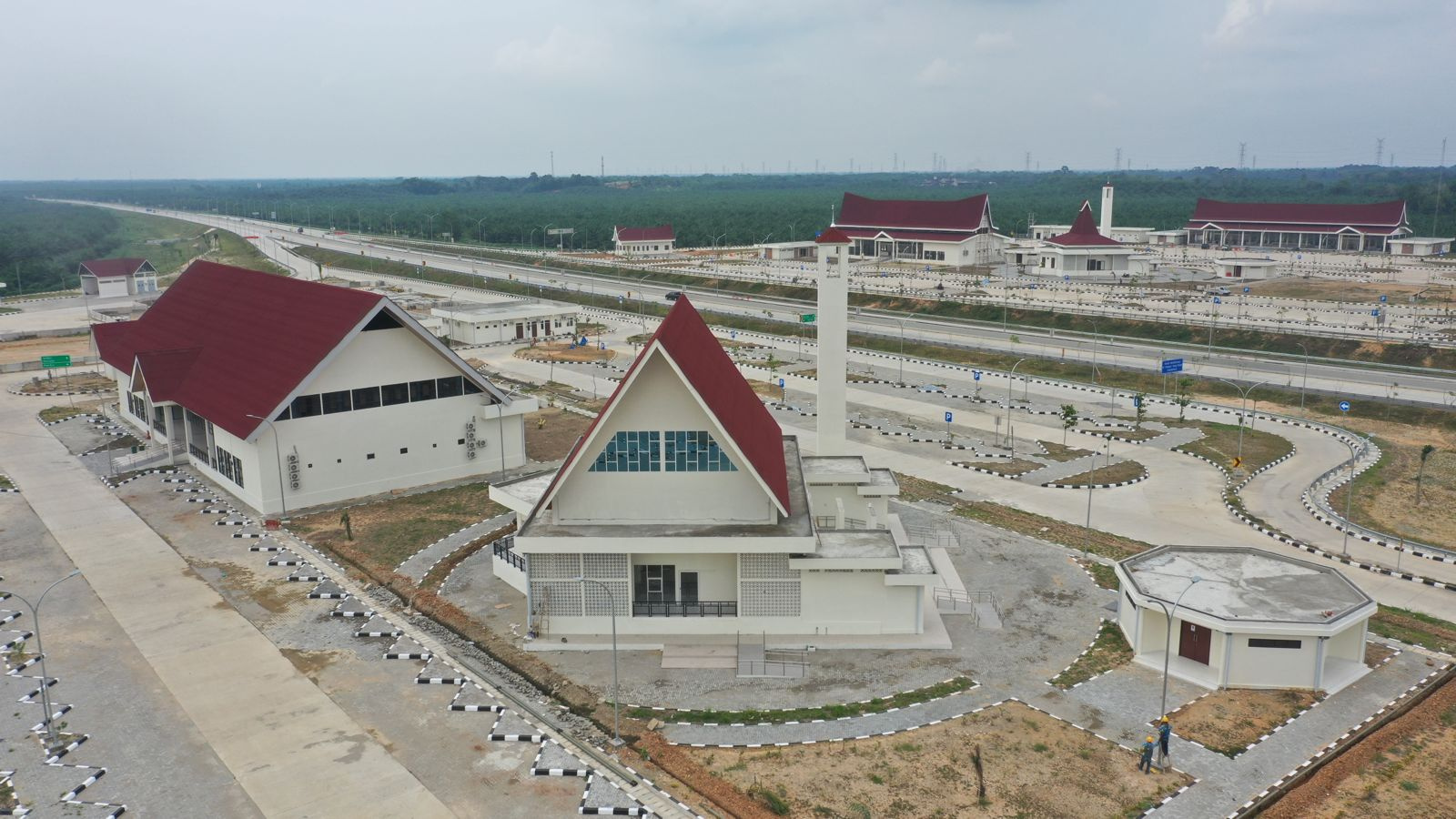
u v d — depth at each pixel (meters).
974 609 43.47
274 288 67.75
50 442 74.50
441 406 62.75
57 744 32.69
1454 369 93.81
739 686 36.97
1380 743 32.94
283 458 56.69
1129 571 41.62
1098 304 134.50
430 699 36.06
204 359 66.25
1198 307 131.88
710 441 41.34
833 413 55.03
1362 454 69.81
